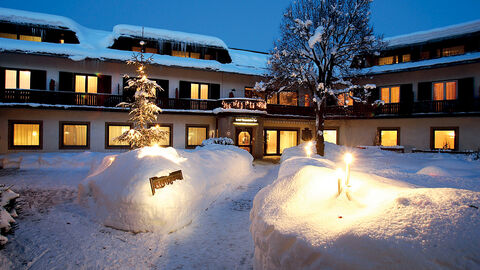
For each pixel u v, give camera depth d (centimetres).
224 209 716
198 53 2227
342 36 1769
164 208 546
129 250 475
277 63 1781
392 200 295
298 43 1797
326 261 234
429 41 1931
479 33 1748
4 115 1670
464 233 219
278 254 283
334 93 1716
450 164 1035
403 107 1950
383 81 2064
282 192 393
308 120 2348
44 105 1652
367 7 1727
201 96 2109
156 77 1975
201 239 522
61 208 702
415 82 1948
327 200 349
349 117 2109
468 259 199
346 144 2236
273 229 306
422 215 250
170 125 1989
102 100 1794
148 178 575
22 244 492
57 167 1427
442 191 292
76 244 495
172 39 2108
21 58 1698
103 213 592
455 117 1800
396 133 2030
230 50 2538
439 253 206
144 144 1231
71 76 1791
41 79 1733
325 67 1756
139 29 2048
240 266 420
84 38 1952
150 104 1267
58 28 1852
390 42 2109
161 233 537
